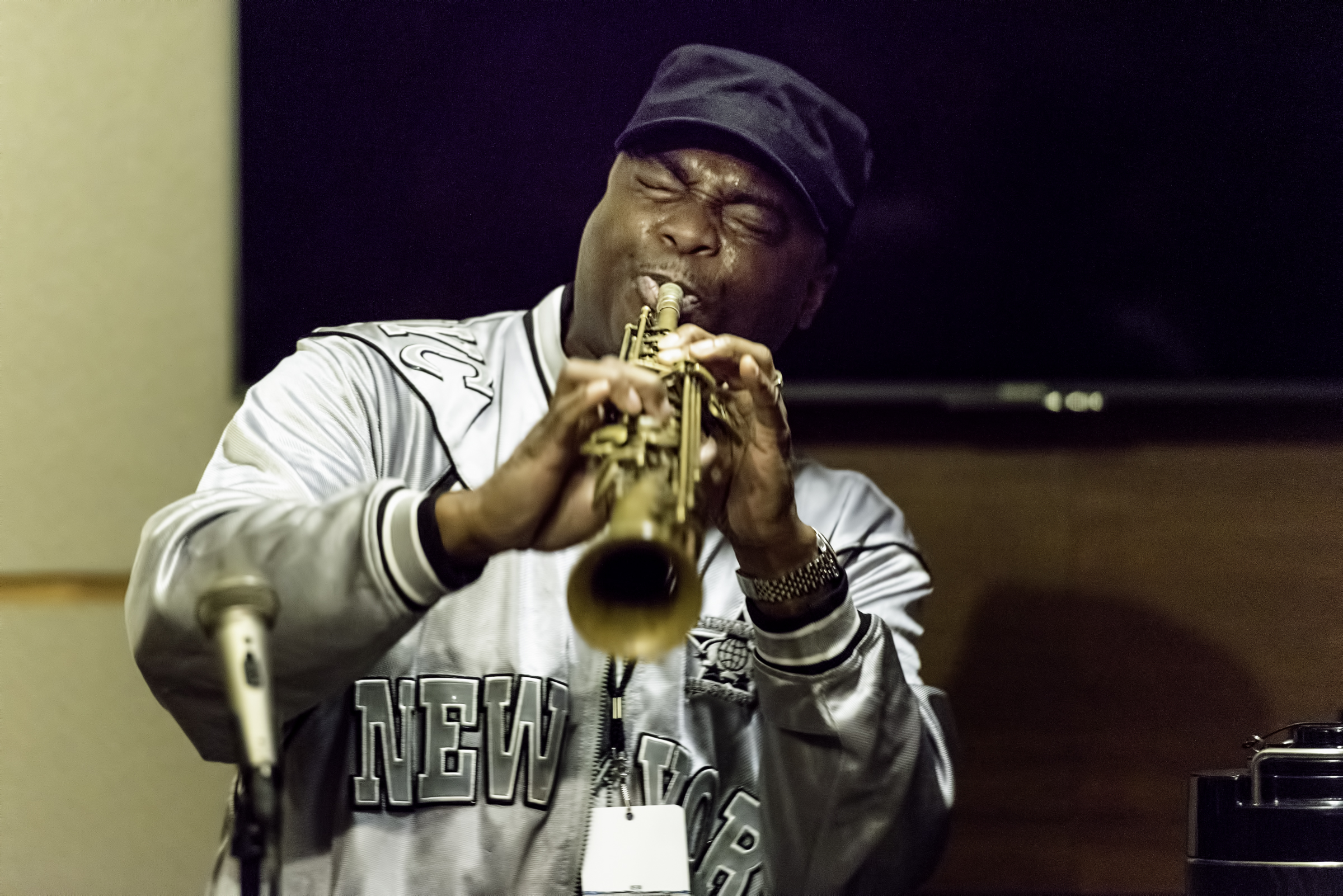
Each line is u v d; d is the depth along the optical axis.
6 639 4.12
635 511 1.90
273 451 2.79
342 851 2.73
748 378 2.29
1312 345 4.00
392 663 2.84
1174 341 4.01
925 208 4.02
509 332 3.28
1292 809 2.49
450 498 2.29
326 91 4.02
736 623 3.01
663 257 3.04
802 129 3.17
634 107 4.00
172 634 2.37
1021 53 3.99
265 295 4.02
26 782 4.08
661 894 2.69
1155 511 4.16
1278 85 3.98
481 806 2.79
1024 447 4.17
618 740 2.85
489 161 4.01
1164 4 3.98
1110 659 4.13
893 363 4.04
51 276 4.20
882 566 3.26
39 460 4.17
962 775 4.12
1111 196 4.01
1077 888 4.08
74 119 4.20
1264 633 4.12
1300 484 4.14
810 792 2.79
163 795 4.09
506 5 4.00
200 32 4.19
